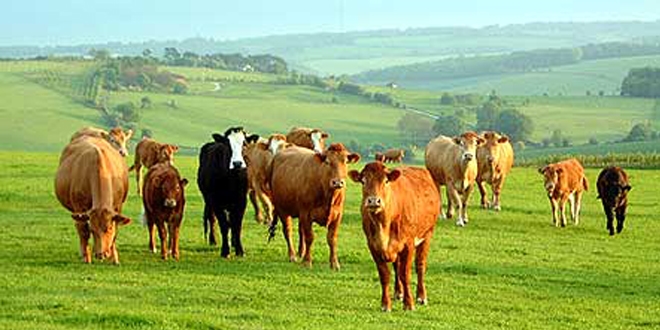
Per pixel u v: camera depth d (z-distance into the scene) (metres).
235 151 22.28
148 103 149.50
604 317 17.25
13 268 19.00
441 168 30.81
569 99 186.75
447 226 29.39
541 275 21.36
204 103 159.38
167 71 184.12
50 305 15.18
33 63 186.62
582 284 20.55
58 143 122.38
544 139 133.12
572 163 31.34
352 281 19.11
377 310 16.22
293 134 29.38
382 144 135.25
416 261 16.97
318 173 20.39
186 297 16.59
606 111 166.50
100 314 14.44
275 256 22.39
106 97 154.12
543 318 16.84
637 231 30.52
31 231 24.98
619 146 112.94
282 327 14.44
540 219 32.34
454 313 16.47
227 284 18.11
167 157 32.66
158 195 20.89
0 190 34.19
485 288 19.36
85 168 20.42
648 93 184.75
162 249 21.27
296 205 21.06
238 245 22.31
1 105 142.12
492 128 139.12
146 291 17.00
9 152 54.44
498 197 34.09
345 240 25.25
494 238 27.17
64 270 18.97
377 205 14.94
